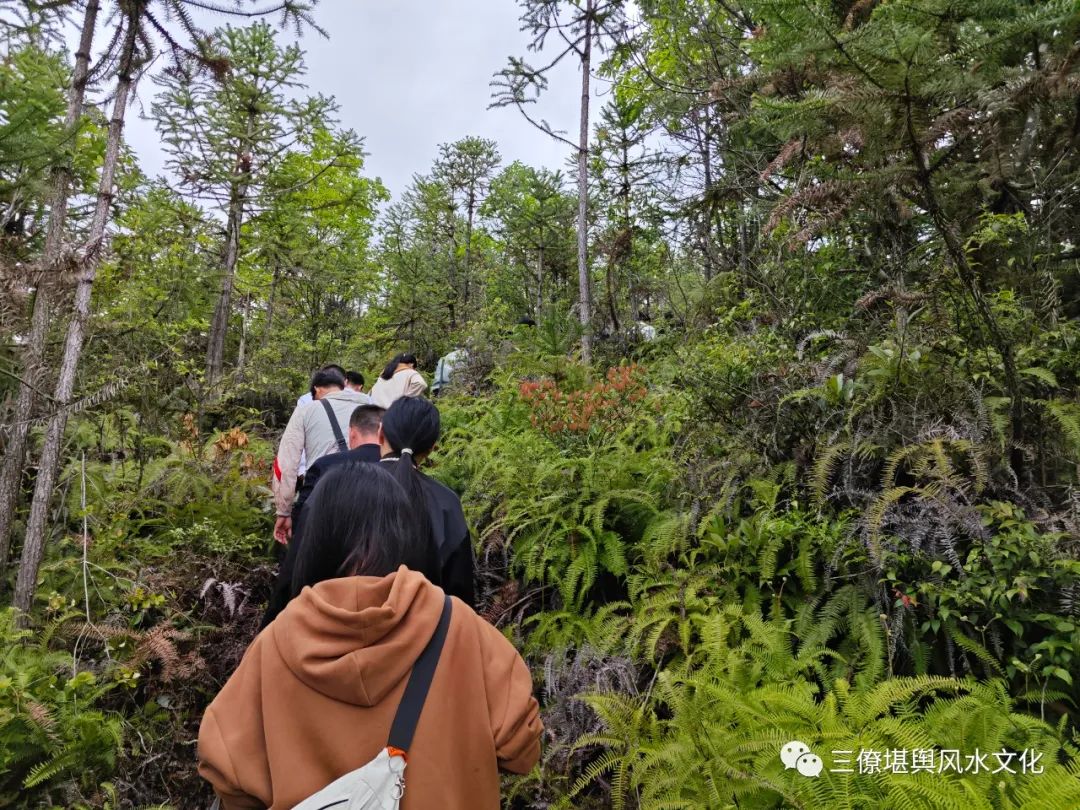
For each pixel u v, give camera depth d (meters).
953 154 3.12
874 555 2.56
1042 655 2.27
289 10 3.88
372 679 1.12
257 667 1.20
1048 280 3.64
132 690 3.33
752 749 2.14
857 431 3.04
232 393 9.38
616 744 2.42
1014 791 1.88
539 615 3.36
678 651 2.95
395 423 2.56
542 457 4.29
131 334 6.59
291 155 14.12
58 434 3.53
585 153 7.94
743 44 4.33
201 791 3.12
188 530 4.61
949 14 2.89
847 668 2.61
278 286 14.98
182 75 4.02
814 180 4.04
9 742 2.57
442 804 1.10
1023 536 2.41
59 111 3.34
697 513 3.34
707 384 3.72
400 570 1.27
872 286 4.39
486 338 10.43
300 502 3.22
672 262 8.70
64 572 3.90
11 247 3.86
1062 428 2.83
